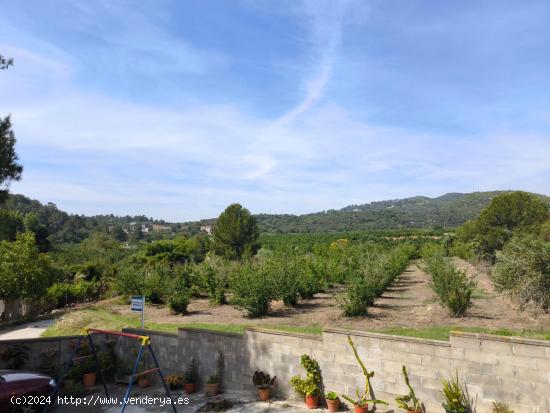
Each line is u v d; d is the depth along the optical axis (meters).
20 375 9.66
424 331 12.59
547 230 28.20
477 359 7.58
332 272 25.50
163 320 17.70
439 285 16.23
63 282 39.72
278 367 9.90
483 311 15.83
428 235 85.31
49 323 23.67
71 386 11.16
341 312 16.47
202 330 11.11
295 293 19.30
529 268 13.12
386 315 15.81
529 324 12.95
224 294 22.00
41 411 9.47
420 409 7.98
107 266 44.00
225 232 56.47
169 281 23.70
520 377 7.19
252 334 10.34
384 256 27.47
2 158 11.30
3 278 24.14
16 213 55.94
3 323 24.84
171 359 11.56
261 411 9.07
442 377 7.89
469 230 50.34
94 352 10.55
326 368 9.25
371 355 8.70
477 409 7.50
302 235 98.62
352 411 8.76
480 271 30.97
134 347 12.25
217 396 10.33
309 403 9.14
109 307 23.59
